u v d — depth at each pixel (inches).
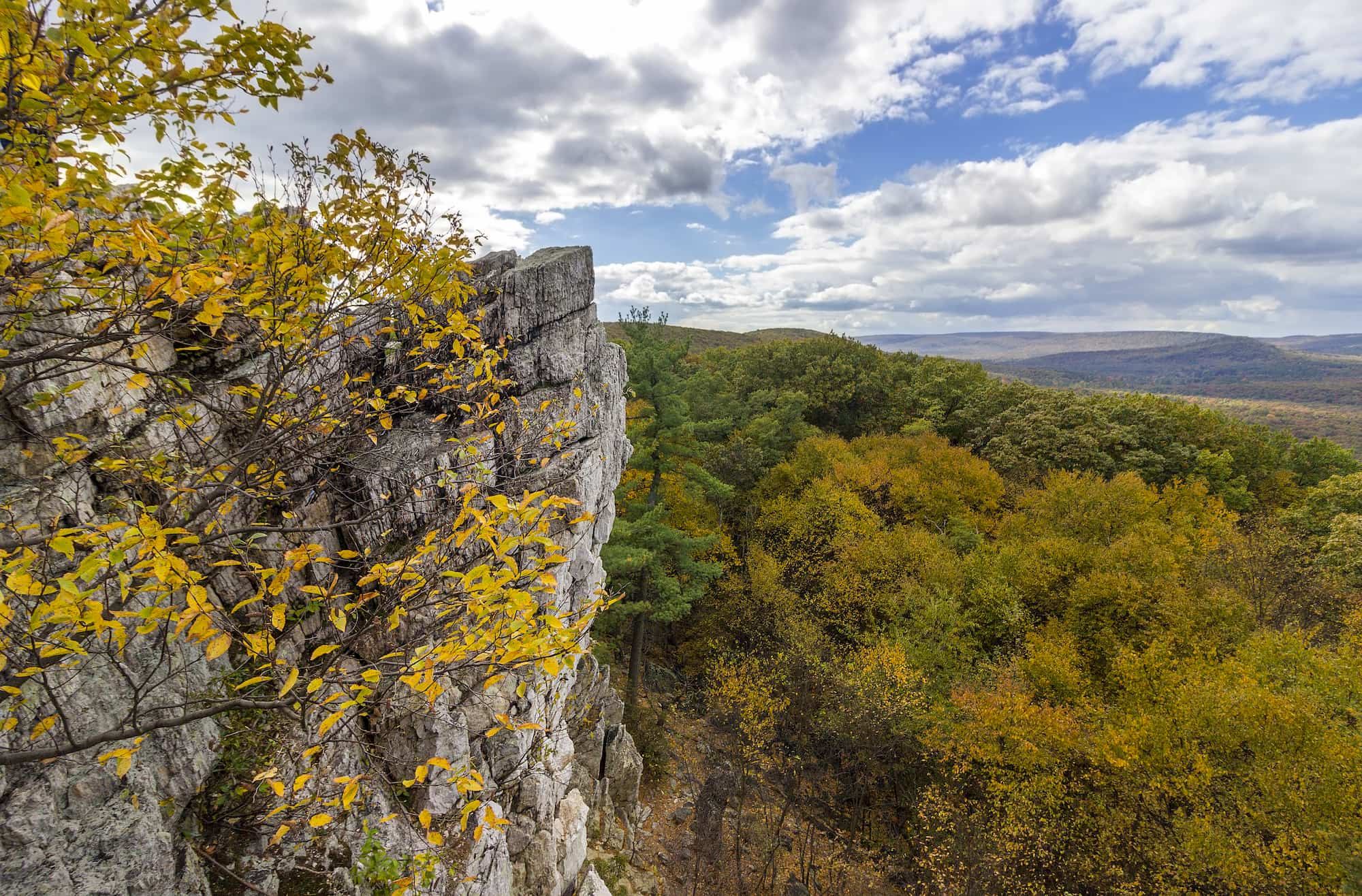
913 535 1280.8
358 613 267.3
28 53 112.2
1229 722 687.7
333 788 236.4
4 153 119.1
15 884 145.3
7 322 142.7
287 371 186.2
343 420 232.2
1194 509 1494.8
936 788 818.8
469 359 255.3
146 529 105.4
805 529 1328.7
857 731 889.5
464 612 153.8
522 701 360.2
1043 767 772.0
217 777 214.7
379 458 297.6
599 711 647.1
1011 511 1585.9
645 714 905.5
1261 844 621.9
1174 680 795.4
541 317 403.9
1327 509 1469.0
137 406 207.3
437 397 331.0
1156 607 989.8
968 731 820.6
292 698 136.2
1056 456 1795.0
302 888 213.9
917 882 759.1
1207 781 661.3
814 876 755.4
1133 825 711.1
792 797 868.0
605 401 477.7
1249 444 1943.9
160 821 180.7
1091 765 768.3
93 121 129.6
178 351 237.6
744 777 839.1
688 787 823.7
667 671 1114.7
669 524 1171.9
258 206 179.0
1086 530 1341.0
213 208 161.8
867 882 765.3
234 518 235.9
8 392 143.9
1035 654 923.4
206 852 201.5
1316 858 587.2
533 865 382.3
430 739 284.5
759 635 1133.1
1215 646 902.4
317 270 181.6
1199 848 630.5
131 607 180.4
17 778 150.6
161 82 147.4
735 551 1341.0
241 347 252.7
